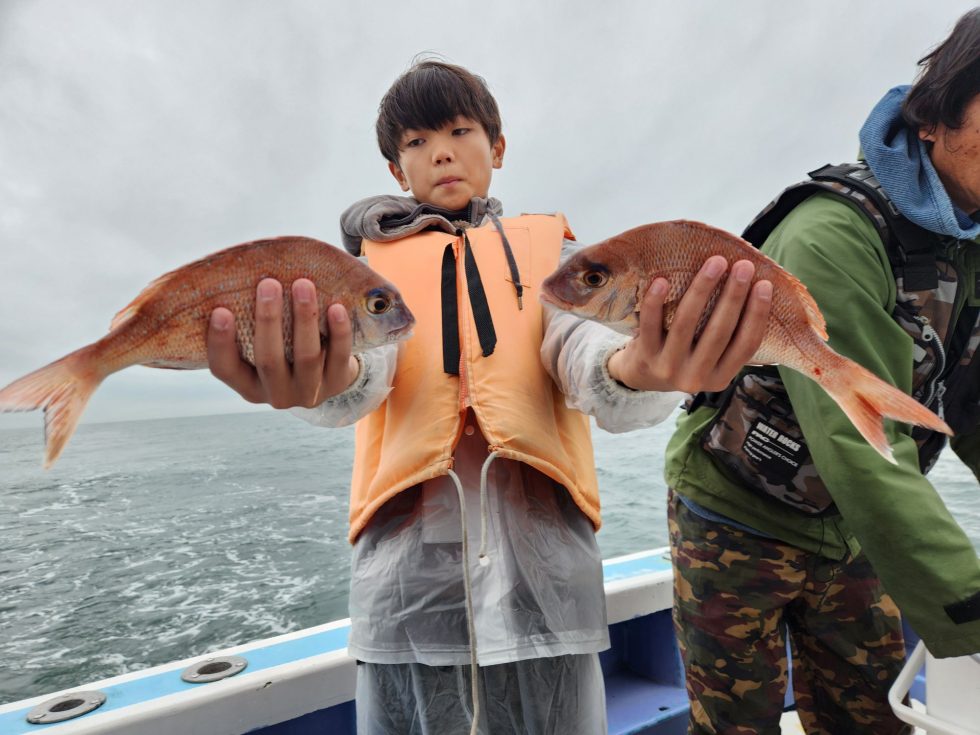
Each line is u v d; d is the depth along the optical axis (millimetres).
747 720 1648
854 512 1244
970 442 1798
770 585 1630
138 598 6336
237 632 5469
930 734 1299
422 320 1317
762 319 893
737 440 1592
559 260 1456
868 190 1397
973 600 1155
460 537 1197
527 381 1265
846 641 1710
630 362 1013
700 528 1702
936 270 1383
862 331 1296
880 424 1008
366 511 1232
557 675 1184
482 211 1601
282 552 7836
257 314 882
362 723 1235
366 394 1179
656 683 2562
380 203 1548
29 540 8898
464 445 1286
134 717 1638
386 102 1653
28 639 5414
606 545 7102
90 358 911
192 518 9938
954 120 1357
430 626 1149
